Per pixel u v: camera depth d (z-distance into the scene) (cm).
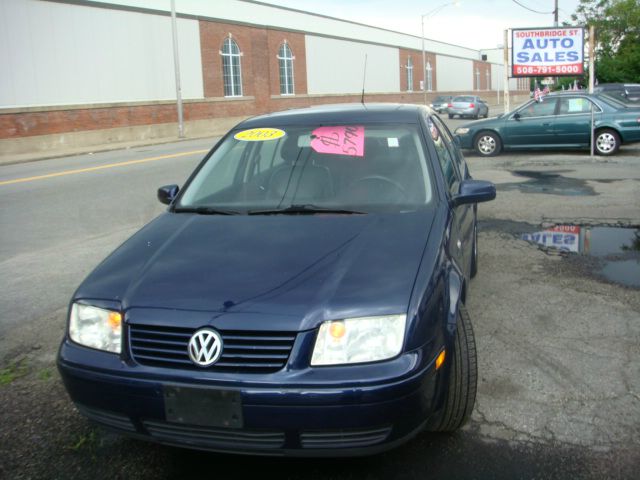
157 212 952
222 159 429
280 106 3959
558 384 373
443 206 360
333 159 400
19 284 610
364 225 335
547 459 299
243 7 3612
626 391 362
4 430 343
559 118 1467
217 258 308
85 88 2542
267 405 249
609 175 1158
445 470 293
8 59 2219
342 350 255
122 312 278
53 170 1551
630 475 284
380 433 255
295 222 346
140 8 2798
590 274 582
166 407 260
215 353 256
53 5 2380
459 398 305
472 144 1552
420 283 277
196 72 3209
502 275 588
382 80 5431
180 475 297
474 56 7950
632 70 3462
